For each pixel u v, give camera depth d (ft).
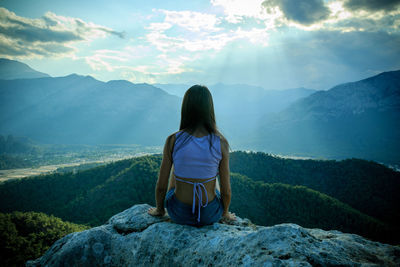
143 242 9.75
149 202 271.08
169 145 9.20
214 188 9.62
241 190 276.00
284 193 264.11
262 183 289.53
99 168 352.49
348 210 244.01
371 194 348.79
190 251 8.48
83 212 266.36
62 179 336.29
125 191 280.10
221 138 9.11
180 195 9.39
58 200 305.12
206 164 8.77
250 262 6.57
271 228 7.64
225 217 11.21
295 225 7.86
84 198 285.02
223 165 9.27
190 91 9.21
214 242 8.28
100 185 299.99
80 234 10.82
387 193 350.23
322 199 254.47
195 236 9.11
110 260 10.30
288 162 418.51
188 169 8.84
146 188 284.82
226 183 9.48
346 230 231.50
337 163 417.08
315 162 419.54
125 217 11.80
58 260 9.99
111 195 280.31
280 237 7.18
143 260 9.41
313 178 388.98
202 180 8.93
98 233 10.77
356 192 357.00
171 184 10.42
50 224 203.10
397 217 304.91
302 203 252.62
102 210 259.60
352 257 7.22
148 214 11.66
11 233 178.29
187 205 9.34
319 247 7.16
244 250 7.15
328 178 389.19
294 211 247.29
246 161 417.28
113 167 350.02
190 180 8.98
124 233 10.94
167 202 10.12
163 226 9.94
